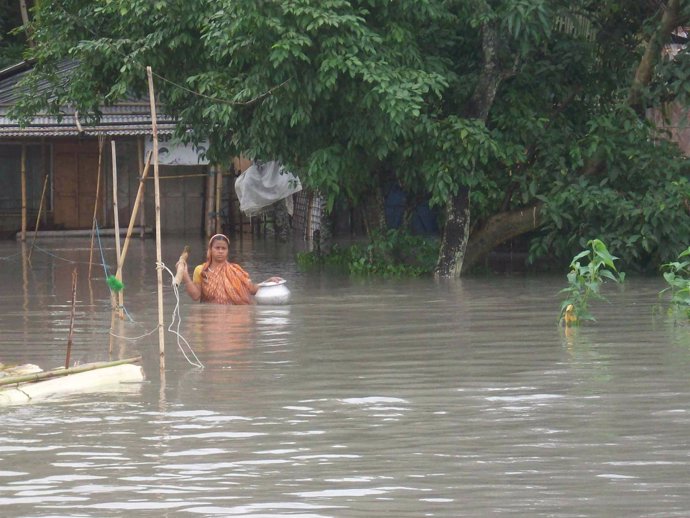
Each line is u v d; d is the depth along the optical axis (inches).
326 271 1130.7
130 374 542.0
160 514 338.0
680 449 404.5
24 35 1919.3
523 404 479.2
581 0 1053.8
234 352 619.2
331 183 992.2
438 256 1094.4
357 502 346.9
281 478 372.5
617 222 1026.1
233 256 1350.9
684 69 1013.2
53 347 646.5
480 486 362.0
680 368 555.8
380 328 707.4
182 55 1037.2
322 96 961.5
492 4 1011.3
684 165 1040.2
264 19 911.0
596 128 1056.2
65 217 1753.2
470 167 1018.1
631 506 340.5
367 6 968.9
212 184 1681.8
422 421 450.3
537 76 1083.9
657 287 922.7
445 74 1008.9
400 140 1020.5
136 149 1738.4
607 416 455.8
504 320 737.6
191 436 429.1
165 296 903.7
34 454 405.1
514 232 1061.1
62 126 1603.1
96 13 1041.5
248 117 1035.9
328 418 456.8
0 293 931.3
